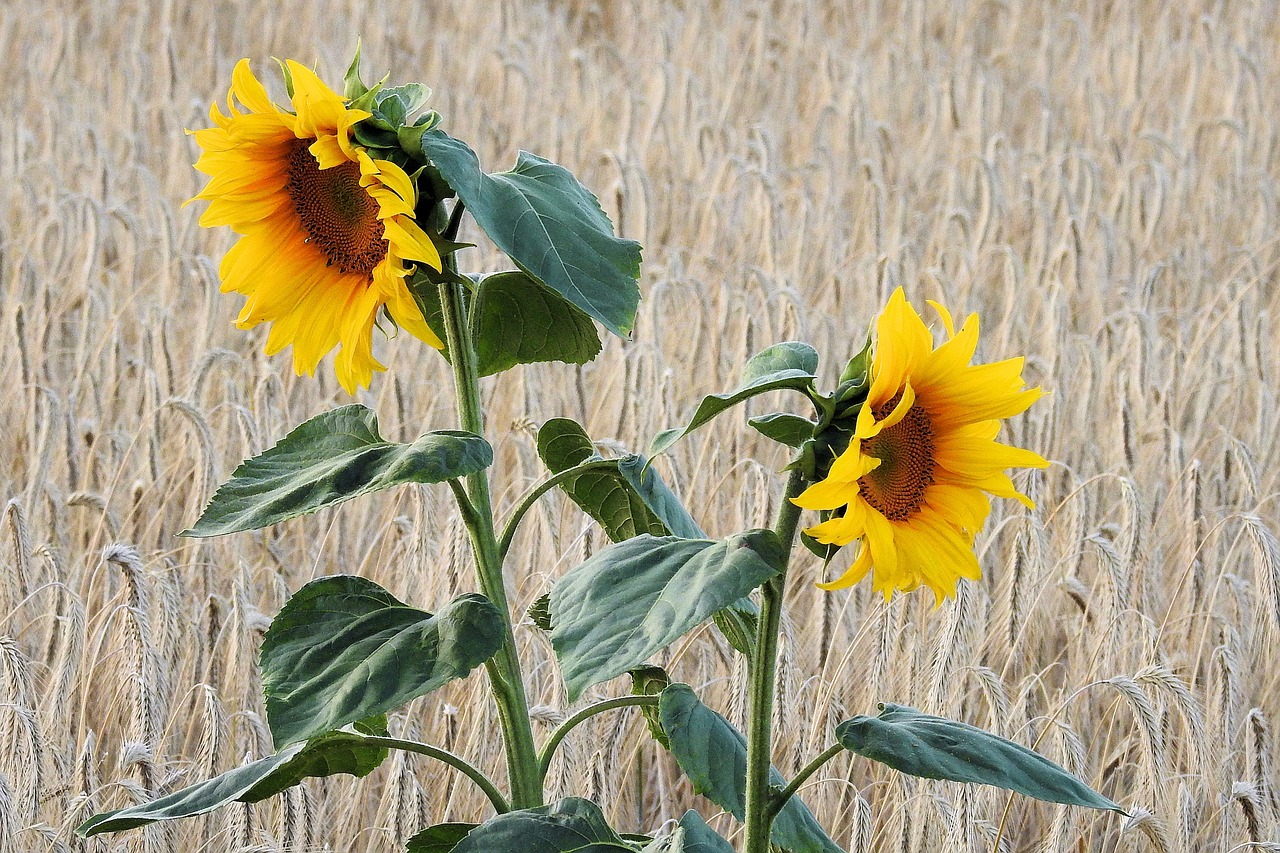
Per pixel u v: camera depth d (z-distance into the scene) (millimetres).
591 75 10773
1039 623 4895
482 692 3879
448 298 3033
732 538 2885
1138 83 11797
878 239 7992
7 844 3561
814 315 6531
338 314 3029
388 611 3002
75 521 5289
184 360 6543
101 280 7664
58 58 11039
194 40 12625
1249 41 12586
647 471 3057
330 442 3010
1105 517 5297
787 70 11898
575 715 3088
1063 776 2922
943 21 13969
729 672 4480
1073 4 14367
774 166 8961
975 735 2938
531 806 3068
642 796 4344
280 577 4406
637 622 2852
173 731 4223
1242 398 6527
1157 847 3627
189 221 7773
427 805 3643
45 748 3781
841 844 4055
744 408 5496
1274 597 4156
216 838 3766
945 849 3705
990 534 5113
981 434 2924
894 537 2904
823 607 4312
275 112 2992
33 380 5727
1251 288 7000
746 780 2986
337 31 12352
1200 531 4945
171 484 5363
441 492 4996
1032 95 11750
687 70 10203
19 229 8297
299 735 2930
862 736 2928
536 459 5117
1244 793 3664
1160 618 4848
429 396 5973
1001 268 7918
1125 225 8633
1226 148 10320
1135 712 3719
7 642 3719
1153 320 6586
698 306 6340
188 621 4387
